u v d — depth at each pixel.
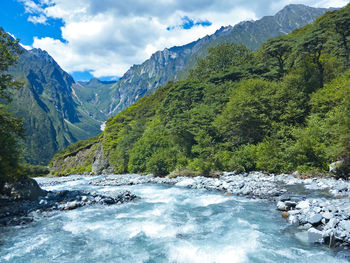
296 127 34.47
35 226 14.09
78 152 120.12
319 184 21.42
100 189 30.05
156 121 69.81
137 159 51.94
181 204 18.97
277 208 15.82
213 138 41.53
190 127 43.12
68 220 15.20
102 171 76.50
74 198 20.66
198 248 10.41
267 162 31.09
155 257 9.84
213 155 36.41
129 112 100.50
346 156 23.75
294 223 12.68
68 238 12.15
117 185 35.19
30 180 22.16
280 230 12.02
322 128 28.56
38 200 20.55
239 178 29.28
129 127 80.44
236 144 39.50
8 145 21.41
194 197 21.44
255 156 33.72
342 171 23.80
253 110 36.62
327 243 10.06
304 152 28.66
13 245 11.33
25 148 24.58
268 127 36.50
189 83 66.06
